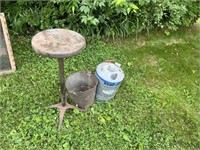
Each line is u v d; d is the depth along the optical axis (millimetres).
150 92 2957
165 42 3816
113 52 3504
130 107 2740
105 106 2729
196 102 2904
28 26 3713
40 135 2410
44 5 3594
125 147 2375
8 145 2336
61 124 2498
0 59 2965
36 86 2914
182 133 2533
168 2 3500
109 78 2525
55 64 3219
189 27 4156
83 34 3609
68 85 2566
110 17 3576
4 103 2699
